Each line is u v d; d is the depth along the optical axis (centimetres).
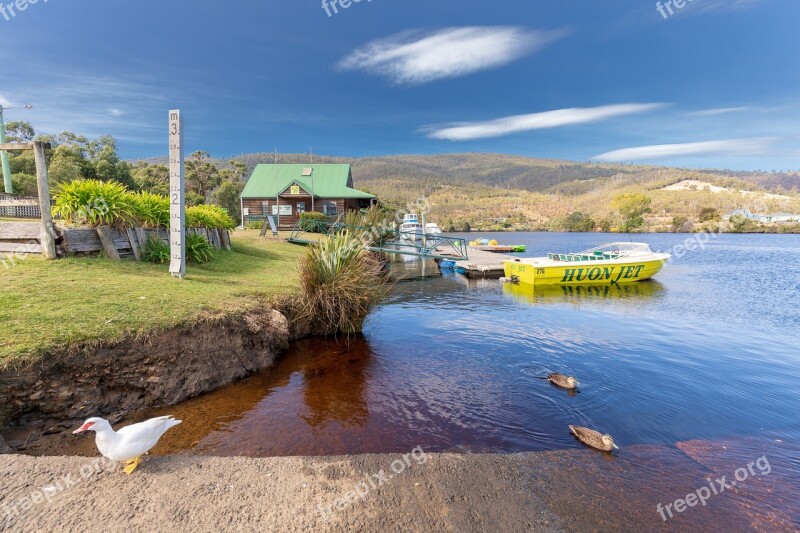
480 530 285
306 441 434
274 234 2161
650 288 1662
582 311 1205
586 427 487
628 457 416
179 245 814
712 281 1845
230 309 646
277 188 3559
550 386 617
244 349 620
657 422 508
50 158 3428
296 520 277
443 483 343
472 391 587
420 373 653
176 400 506
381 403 536
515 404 547
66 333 457
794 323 1068
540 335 917
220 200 4775
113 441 301
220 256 1187
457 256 2283
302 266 806
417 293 1523
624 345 854
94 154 4641
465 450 424
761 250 3441
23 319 480
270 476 328
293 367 655
